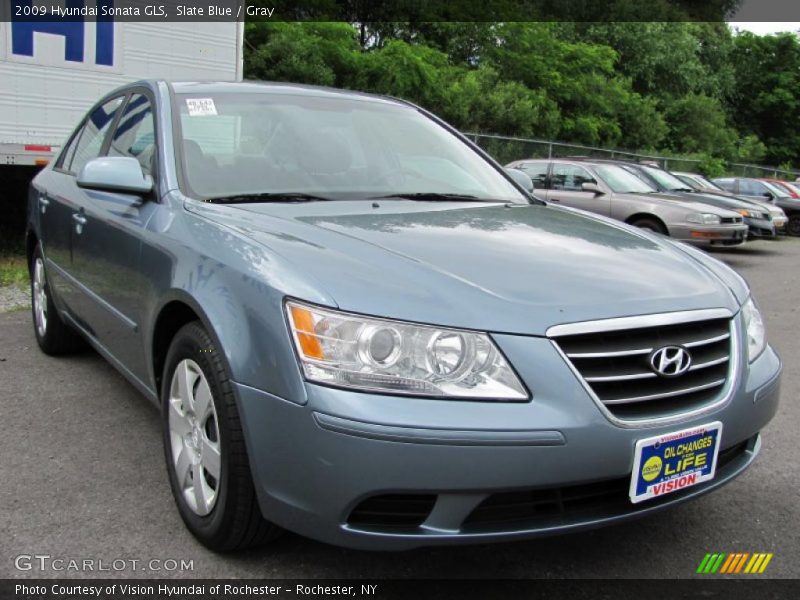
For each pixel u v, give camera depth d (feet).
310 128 11.55
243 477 7.41
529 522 7.00
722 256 45.27
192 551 8.28
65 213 13.14
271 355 6.96
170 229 9.16
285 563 8.13
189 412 8.45
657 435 7.18
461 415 6.53
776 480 10.87
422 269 7.50
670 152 109.50
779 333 22.02
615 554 8.63
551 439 6.65
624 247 9.22
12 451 10.77
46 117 25.30
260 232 8.34
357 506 6.68
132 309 9.98
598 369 7.07
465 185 12.03
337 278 7.13
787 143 154.81
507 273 7.66
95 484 9.82
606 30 112.16
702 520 9.53
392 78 65.67
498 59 87.10
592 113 93.91
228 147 10.75
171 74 28.14
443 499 6.64
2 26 24.00
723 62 141.18
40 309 15.61
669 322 7.48
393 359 6.66
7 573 7.77
